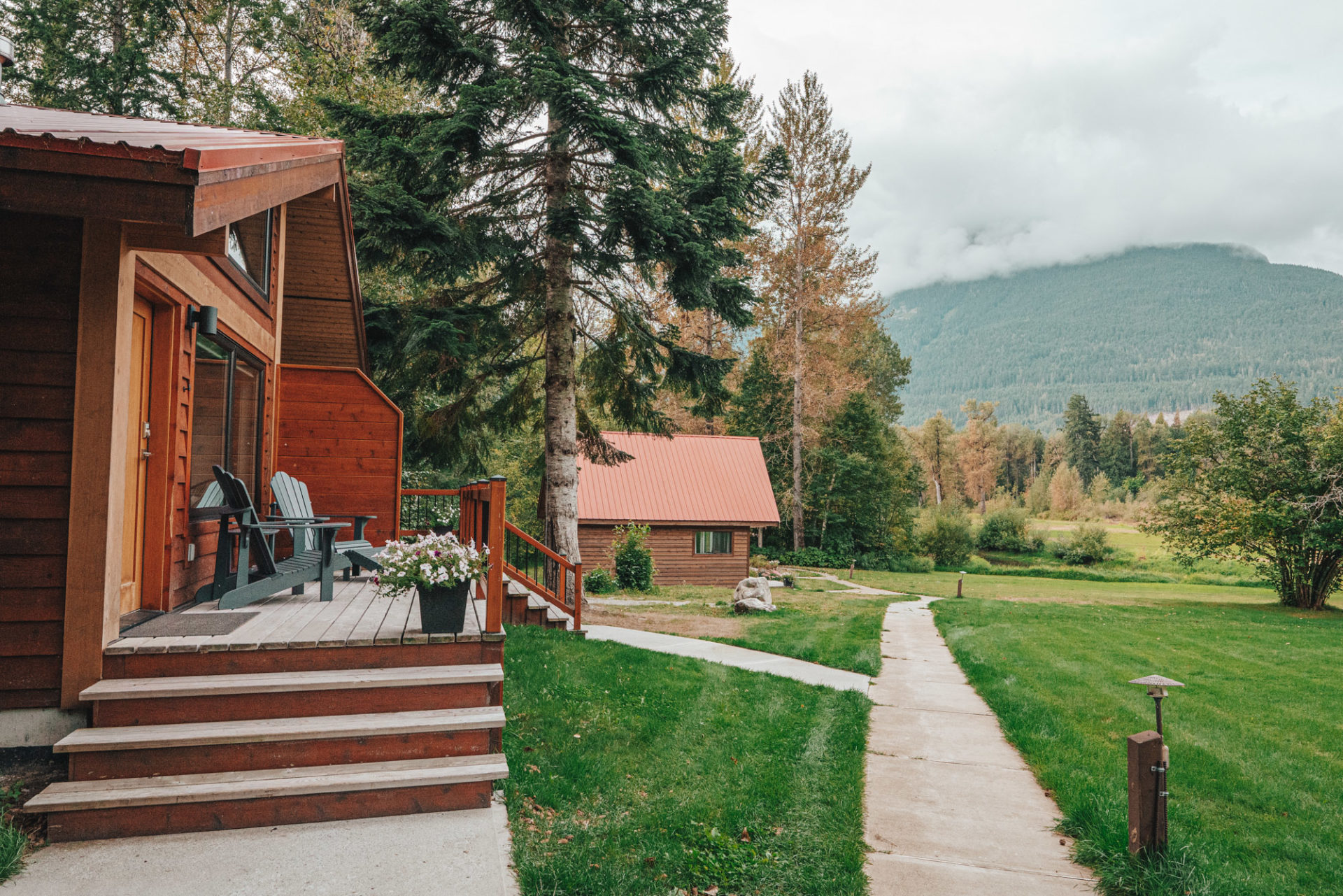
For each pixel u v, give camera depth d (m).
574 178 12.69
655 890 3.69
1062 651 11.82
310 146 5.85
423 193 11.51
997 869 4.37
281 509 6.54
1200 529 23.62
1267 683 9.91
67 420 4.16
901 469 49.09
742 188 12.03
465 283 14.47
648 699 6.86
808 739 6.43
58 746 3.84
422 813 4.18
